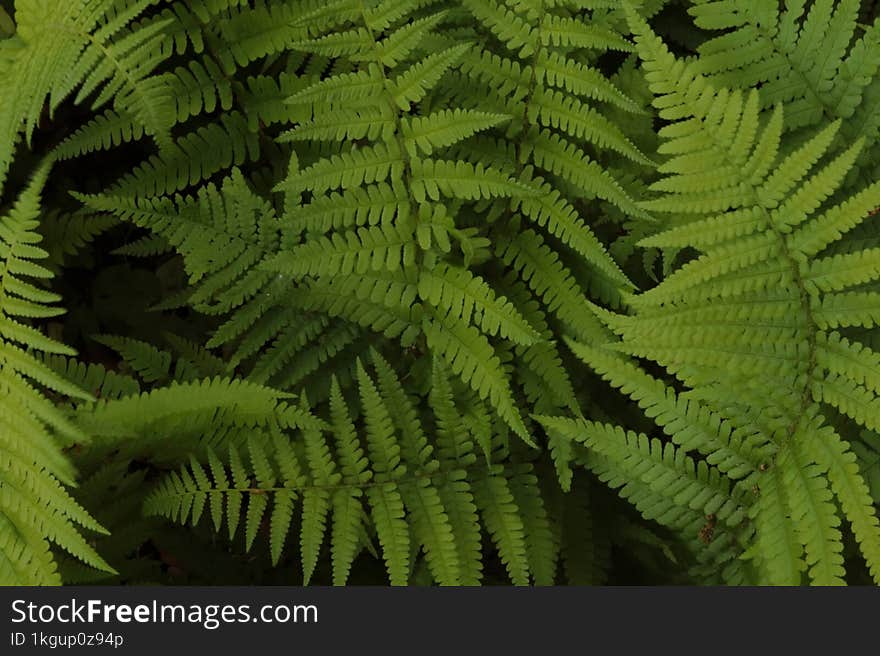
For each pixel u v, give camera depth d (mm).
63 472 2449
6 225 2461
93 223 2734
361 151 2504
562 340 2609
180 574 2637
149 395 2498
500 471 2555
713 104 2469
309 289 2566
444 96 2590
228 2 2605
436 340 2527
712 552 2520
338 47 2504
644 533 2602
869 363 2439
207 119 2729
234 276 2574
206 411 2539
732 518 2490
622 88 2629
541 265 2570
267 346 2691
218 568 2607
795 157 2459
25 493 2443
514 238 2580
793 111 2580
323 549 2643
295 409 2520
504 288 2586
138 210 2566
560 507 2598
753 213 2461
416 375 2578
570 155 2559
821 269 2453
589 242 2539
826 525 2414
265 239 2580
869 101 2572
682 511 2514
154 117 2539
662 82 2475
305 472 2570
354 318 2553
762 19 2580
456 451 2541
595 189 2547
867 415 2434
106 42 2596
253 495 2502
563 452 2541
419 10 2631
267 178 2680
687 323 2457
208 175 2643
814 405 2455
